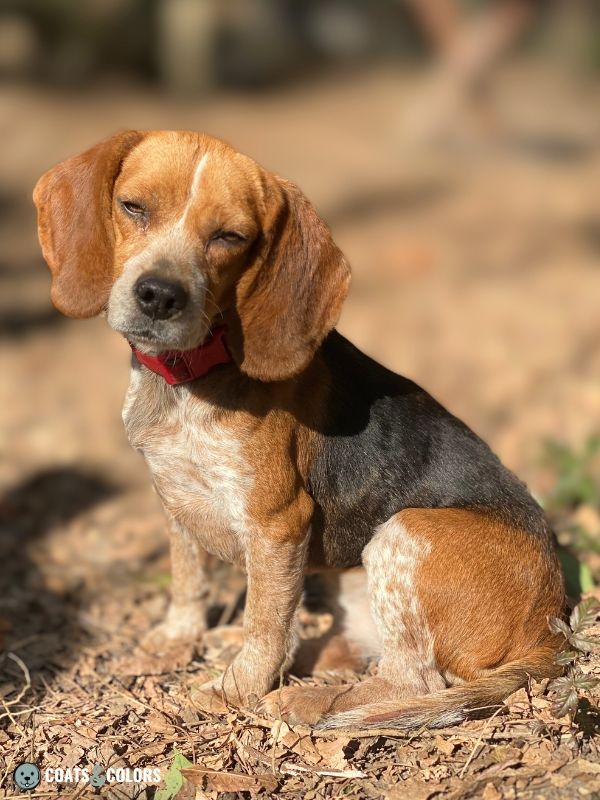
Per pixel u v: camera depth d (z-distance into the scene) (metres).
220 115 4.26
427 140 3.87
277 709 1.12
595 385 1.89
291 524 1.13
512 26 3.84
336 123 4.23
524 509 1.17
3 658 1.23
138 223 1.10
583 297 2.45
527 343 2.17
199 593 1.23
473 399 1.88
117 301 1.08
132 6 4.62
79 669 1.21
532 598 1.13
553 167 3.68
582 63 5.65
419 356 2.12
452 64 3.86
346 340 1.19
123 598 1.35
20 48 4.46
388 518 1.16
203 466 1.13
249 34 4.99
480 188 3.44
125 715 1.14
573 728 1.07
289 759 1.08
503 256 2.82
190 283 1.07
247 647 1.14
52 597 1.35
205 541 1.17
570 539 1.35
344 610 1.22
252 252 1.11
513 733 1.08
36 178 3.35
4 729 1.13
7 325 2.39
